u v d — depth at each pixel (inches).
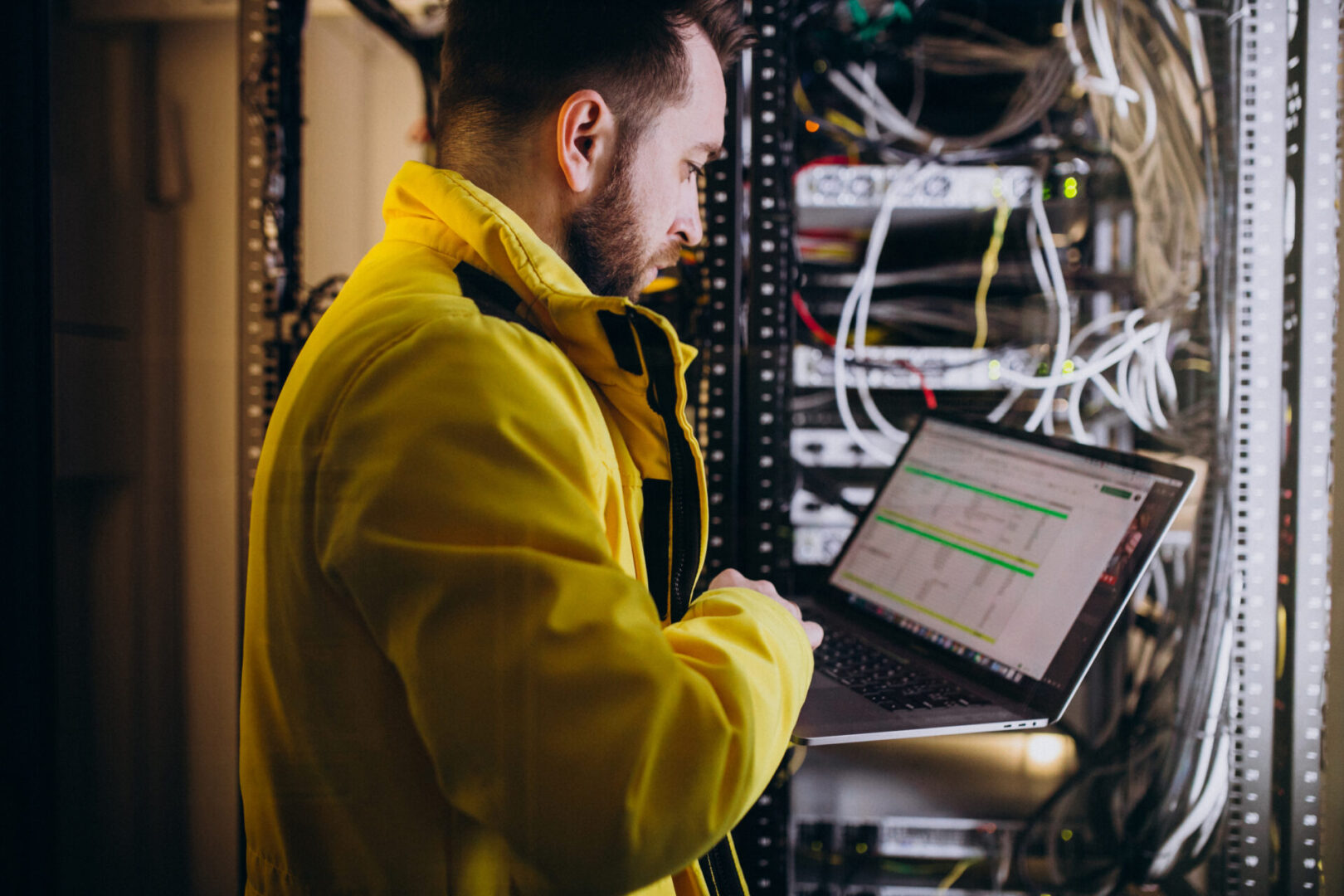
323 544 17.8
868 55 44.8
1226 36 35.3
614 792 15.2
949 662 32.0
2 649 24.5
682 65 24.0
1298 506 33.4
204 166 46.5
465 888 19.4
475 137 23.6
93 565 42.1
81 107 39.7
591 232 23.9
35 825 25.0
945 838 42.9
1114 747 41.6
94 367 41.4
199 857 46.1
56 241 38.4
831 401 44.6
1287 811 33.7
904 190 42.9
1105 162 42.7
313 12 57.8
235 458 47.9
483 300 20.2
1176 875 38.8
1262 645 34.8
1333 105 32.6
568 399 19.3
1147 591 42.8
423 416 16.9
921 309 46.4
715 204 35.9
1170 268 38.9
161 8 44.3
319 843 20.0
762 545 37.1
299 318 39.8
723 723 16.2
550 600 15.8
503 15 22.7
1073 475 31.7
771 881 37.1
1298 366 33.2
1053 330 43.3
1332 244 32.8
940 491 36.6
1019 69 43.7
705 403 36.7
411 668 15.9
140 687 44.8
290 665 19.7
